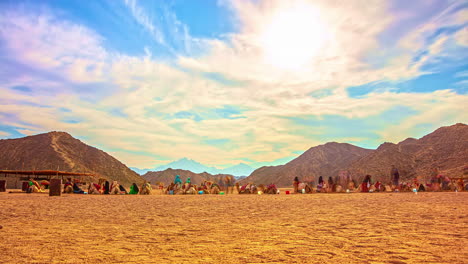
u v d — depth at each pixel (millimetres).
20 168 72750
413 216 10070
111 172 84500
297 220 9625
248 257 5094
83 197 24344
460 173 53156
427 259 4844
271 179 93188
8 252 5480
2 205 15555
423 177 58688
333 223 8836
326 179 80062
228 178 35656
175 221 9625
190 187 32156
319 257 5043
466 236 6625
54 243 6258
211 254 5320
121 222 9375
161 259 5008
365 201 17719
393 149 75500
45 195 26953
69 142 90625
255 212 12258
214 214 11609
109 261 4891
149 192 31875
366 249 5559
